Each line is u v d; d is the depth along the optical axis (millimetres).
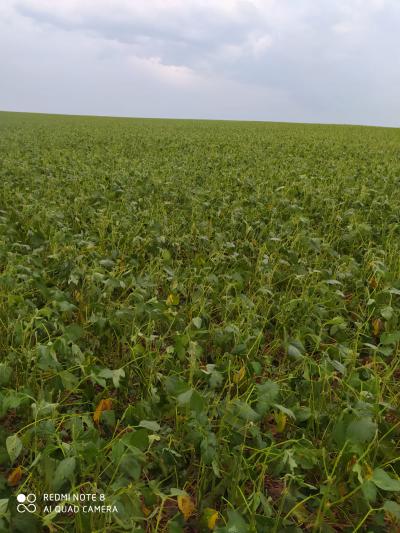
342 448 2609
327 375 3389
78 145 22594
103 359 4242
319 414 3260
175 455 2996
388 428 3146
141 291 4727
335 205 9016
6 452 2730
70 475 2398
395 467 2895
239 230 7656
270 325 4926
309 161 16375
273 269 5707
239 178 12188
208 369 3408
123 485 2467
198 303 4934
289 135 31469
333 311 4996
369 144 25109
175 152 19734
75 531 2428
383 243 7176
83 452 2484
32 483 2791
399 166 15031
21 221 7906
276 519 2414
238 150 20609
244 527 2248
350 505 2805
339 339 4441
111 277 4840
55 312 4398
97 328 4090
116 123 47156
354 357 3797
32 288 5105
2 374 3242
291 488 2781
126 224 7449
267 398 3037
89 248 6047
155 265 6129
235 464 2754
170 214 8789
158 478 2924
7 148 20469
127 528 2318
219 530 2230
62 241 6535
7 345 4188
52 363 3340
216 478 2912
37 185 11109
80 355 3564
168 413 3293
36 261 5539
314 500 2801
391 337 3791
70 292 5168
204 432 2811
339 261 6316
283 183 11570
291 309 4766
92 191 10266
